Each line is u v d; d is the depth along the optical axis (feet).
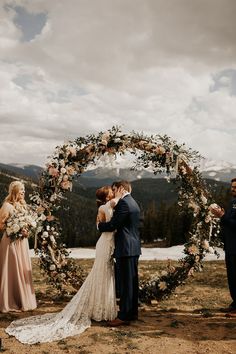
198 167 26.32
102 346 17.42
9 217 23.38
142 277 36.45
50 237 25.80
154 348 17.30
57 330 19.19
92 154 26.61
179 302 26.25
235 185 23.58
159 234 209.87
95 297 21.07
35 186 26.25
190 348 17.42
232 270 23.20
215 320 21.97
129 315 20.70
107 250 21.29
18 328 19.51
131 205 20.94
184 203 26.61
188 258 26.13
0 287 22.98
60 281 26.45
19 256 23.43
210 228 25.71
